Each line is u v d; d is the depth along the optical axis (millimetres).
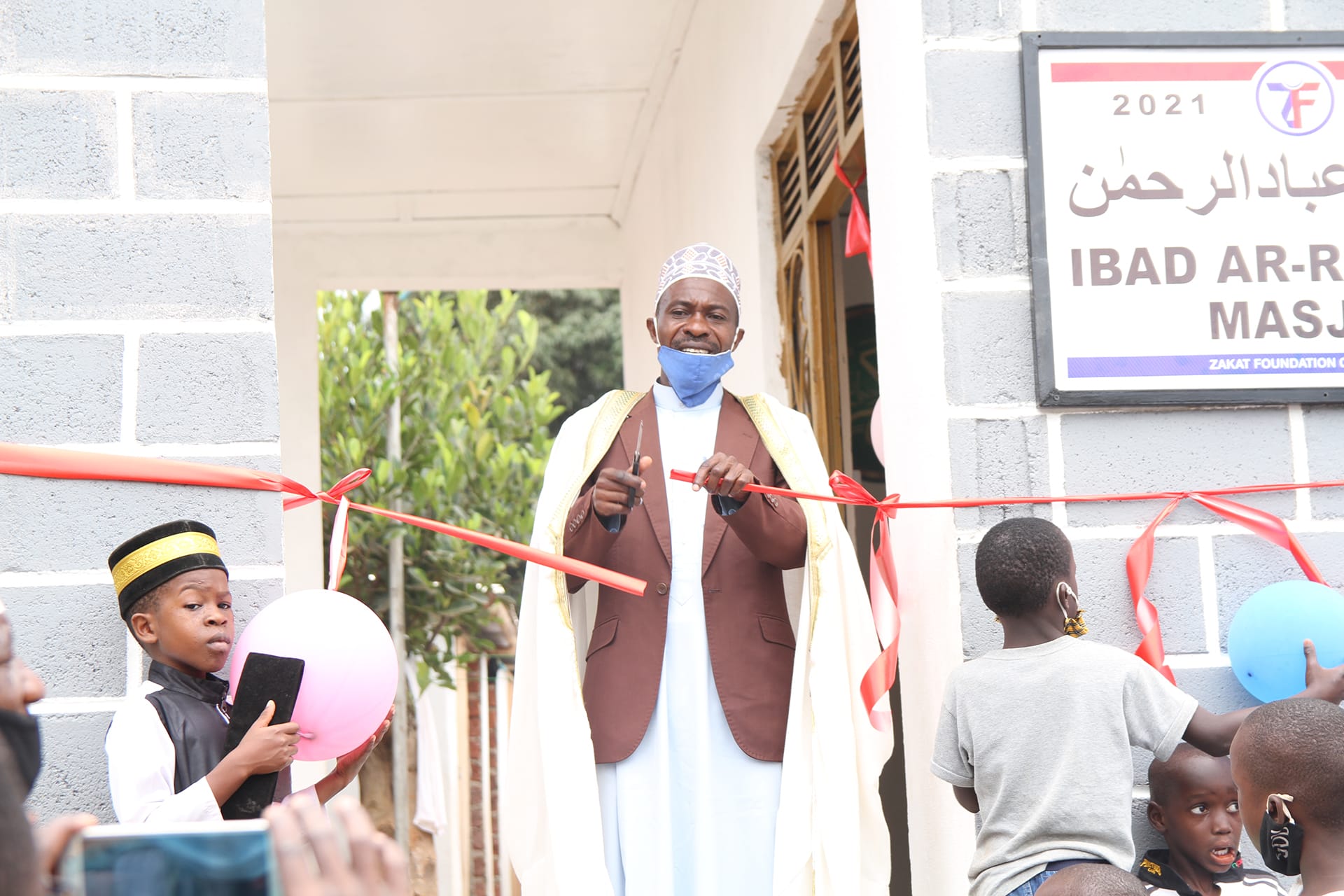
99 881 1466
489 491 10336
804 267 5945
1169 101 4020
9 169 3635
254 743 3076
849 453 5840
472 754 10188
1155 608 3834
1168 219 3977
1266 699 3734
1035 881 3168
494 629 10383
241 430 3627
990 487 3852
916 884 4148
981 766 3354
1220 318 3955
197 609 3268
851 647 3803
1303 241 4008
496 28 7336
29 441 3553
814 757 3658
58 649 3469
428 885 9688
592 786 3637
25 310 3596
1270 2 4094
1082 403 3875
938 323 3908
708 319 3889
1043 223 3934
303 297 9305
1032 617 3463
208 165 3697
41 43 3684
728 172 6730
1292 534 3941
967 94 3988
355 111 8188
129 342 3621
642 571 3785
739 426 3943
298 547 8664
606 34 7449
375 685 3275
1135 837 3732
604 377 14789
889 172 4332
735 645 3729
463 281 9609
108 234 3648
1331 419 4004
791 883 3555
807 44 5324
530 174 9117
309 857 1392
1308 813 2719
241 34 3752
